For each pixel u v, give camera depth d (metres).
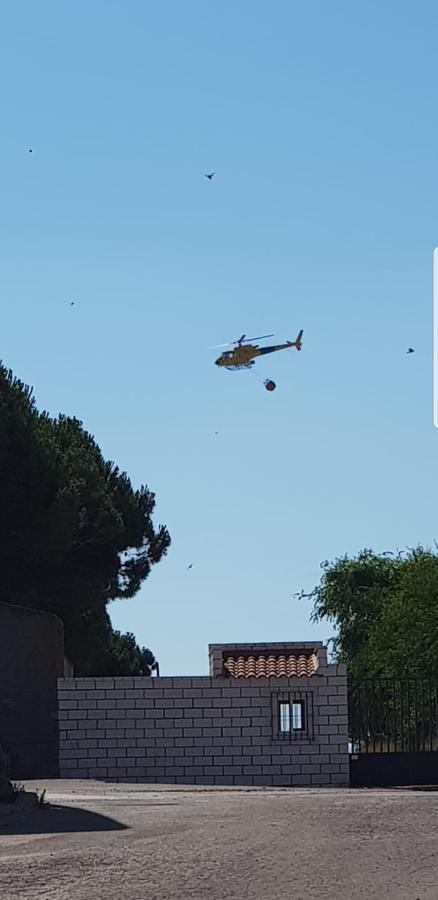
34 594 48.28
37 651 39.16
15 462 44.22
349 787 34.50
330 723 35.09
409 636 63.66
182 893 13.87
